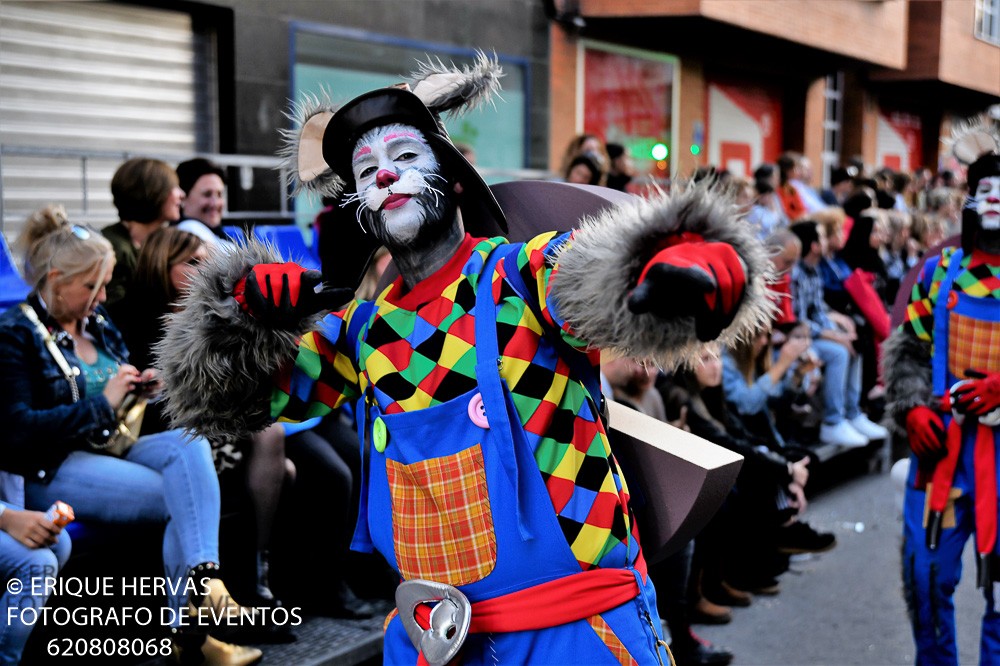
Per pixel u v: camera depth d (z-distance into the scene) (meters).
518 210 2.12
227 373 1.91
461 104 2.05
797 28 12.37
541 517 1.78
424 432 1.82
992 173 3.26
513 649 1.81
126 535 3.11
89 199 6.54
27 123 6.24
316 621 3.55
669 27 11.23
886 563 5.04
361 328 1.98
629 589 1.83
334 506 3.59
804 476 4.41
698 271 1.45
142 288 3.44
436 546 1.82
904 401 3.44
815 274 6.69
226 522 3.51
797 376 5.38
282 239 4.55
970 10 17.44
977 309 3.31
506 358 1.80
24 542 2.69
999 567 3.28
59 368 3.00
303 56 7.65
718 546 4.36
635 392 3.97
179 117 7.12
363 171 1.89
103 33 6.61
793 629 4.19
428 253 1.91
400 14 8.34
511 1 9.52
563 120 10.39
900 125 18.86
